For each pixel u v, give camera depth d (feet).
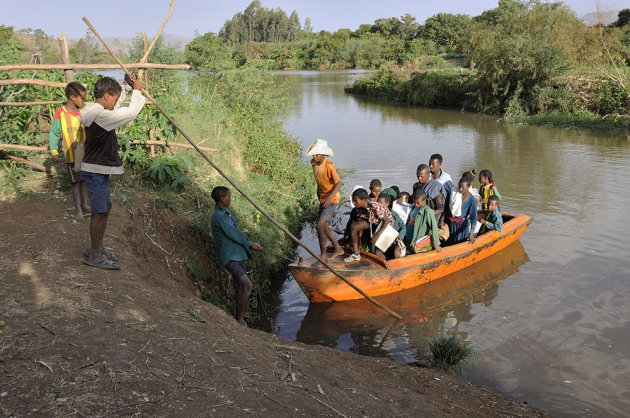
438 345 18.42
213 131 33.83
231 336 13.62
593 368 17.65
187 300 15.90
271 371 12.28
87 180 14.56
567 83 86.17
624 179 42.91
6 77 24.31
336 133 70.49
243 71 48.34
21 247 15.71
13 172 22.88
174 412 9.38
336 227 34.60
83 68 22.75
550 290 23.90
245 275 18.92
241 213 27.48
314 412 10.75
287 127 75.66
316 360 14.20
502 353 18.89
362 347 20.20
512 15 98.17
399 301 24.00
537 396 16.19
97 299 13.16
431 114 95.30
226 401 10.15
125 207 21.43
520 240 30.19
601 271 25.61
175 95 36.86
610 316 21.20
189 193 25.58
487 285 24.93
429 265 24.97
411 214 26.43
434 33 269.03
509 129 75.10
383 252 24.67
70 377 9.70
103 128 14.12
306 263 23.67
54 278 13.82
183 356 11.46
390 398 13.03
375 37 334.44
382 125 79.05
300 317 22.91
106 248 17.26
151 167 24.41
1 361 9.77
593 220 32.99
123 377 10.04
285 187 37.06
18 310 11.78
